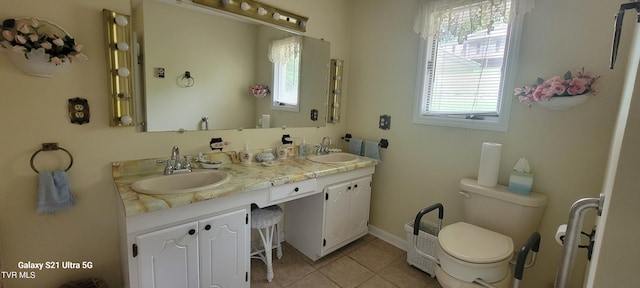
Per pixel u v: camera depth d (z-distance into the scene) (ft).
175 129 5.76
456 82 6.80
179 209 4.43
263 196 5.44
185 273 4.65
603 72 4.81
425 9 6.72
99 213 5.14
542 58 5.41
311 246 7.22
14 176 4.39
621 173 1.65
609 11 4.70
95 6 4.69
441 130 7.00
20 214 4.50
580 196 5.18
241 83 6.63
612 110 4.75
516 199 5.32
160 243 4.32
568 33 5.11
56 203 4.55
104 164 5.07
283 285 6.25
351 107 8.96
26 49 4.00
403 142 7.79
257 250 7.13
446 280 4.80
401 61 7.63
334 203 6.97
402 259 7.43
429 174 7.32
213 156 6.30
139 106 5.28
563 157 5.31
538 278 5.76
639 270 1.65
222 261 5.06
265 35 6.88
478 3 5.87
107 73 4.86
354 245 8.12
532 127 5.61
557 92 4.98
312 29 7.80
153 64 5.34
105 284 5.13
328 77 8.48
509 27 5.81
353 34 8.74
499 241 5.05
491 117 6.31
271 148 7.41
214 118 6.29
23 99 4.31
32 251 4.66
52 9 4.37
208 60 6.05
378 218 8.60
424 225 7.27
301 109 7.93
